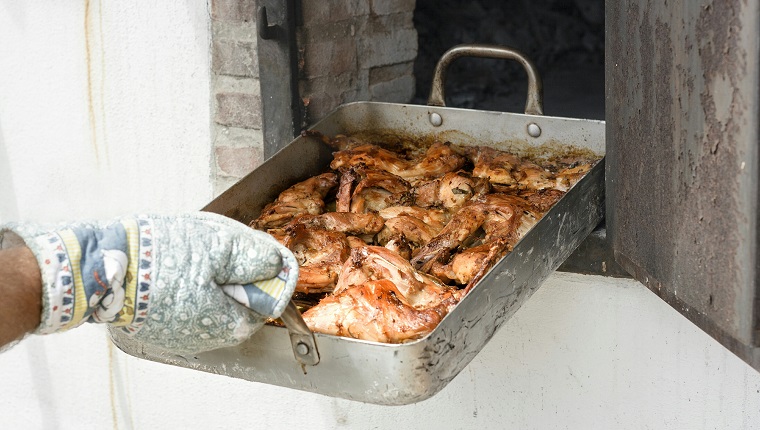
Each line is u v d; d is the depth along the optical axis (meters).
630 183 1.80
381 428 2.54
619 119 1.84
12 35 2.75
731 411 2.12
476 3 4.18
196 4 2.48
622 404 2.22
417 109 2.48
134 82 2.64
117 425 3.00
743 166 1.37
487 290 1.62
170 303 1.39
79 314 1.34
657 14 1.60
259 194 2.18
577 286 2.18
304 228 1.97
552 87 3.74
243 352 1.58
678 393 2.16
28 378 3.10
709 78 1.44
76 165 2.81
